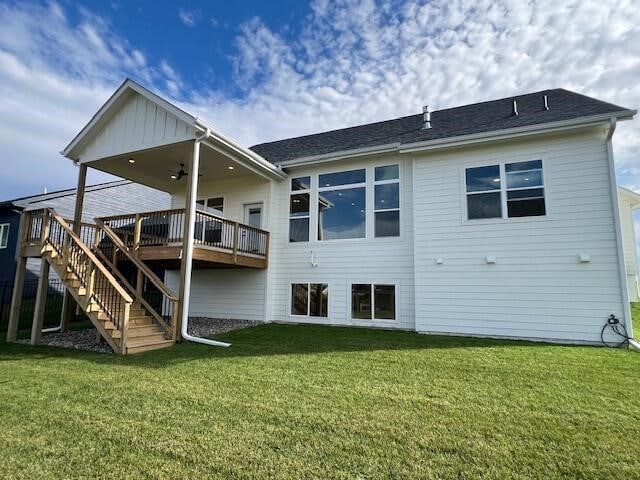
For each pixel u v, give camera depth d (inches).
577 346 263.1
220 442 113.0
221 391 159.9
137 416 133.0
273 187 427.8
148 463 101.4
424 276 335.9
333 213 399.2
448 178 337.7
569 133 296.8
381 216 374.0
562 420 128.0
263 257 409.7
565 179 295.3
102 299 285.6
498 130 310.0
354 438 115.1
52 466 100.0
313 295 399.2
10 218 584.7
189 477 94.8
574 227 288.4
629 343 261.4
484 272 314.2
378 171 382.0
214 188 461.7
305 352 240.5
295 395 154.4
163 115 319.6
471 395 154.0
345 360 217.0
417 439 114.1
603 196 282.2
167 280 479.2
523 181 309.7
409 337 301.1
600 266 277.7
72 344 283.0
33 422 127.9
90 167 386.3
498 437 115.3
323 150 428.5
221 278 442.9
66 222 324.8
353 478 93.7
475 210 324.2
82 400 149.7
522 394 155.2
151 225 386.9
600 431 119.4
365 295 372.8
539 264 296.5
